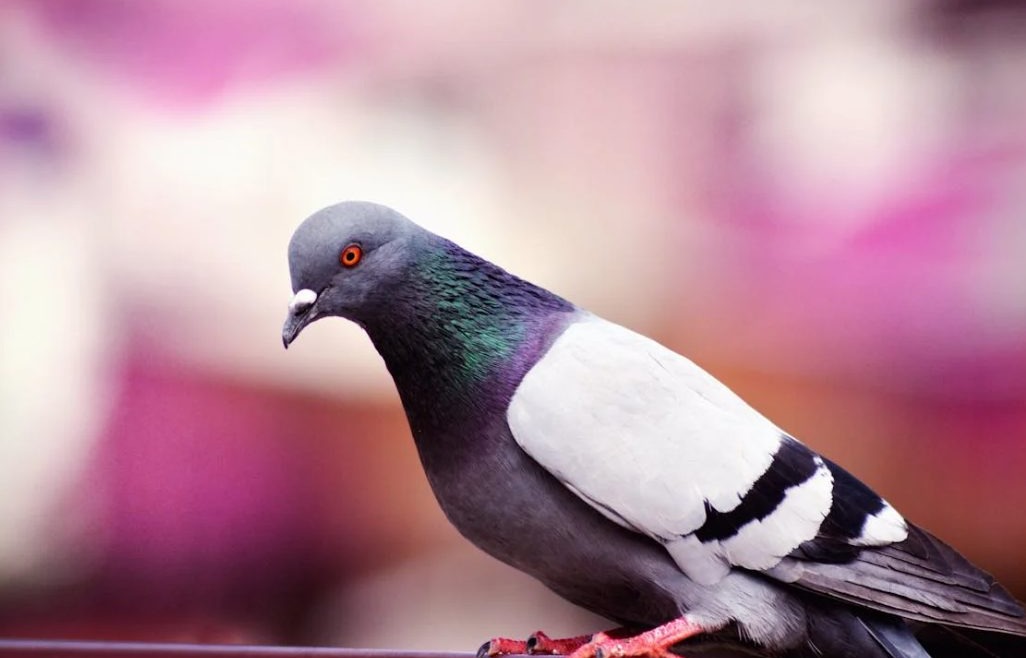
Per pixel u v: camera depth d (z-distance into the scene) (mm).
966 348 11531
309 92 12375
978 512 11469
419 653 5902
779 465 6750
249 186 12047
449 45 12672
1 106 11852
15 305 11539
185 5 12344
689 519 6582
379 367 11617
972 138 12125
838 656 6922
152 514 11422
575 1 12758
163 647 5664
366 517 11609
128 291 11711
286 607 11492
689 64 12688
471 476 6848
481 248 12281
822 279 11914
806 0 12688
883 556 6770
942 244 11758
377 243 6996
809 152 12406
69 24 12188
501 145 12656
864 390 11609
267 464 11477
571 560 6840
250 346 11586
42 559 11336
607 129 12703
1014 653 7164
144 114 12117
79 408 11477
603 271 12312
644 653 6621
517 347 6902
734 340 11922
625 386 6691
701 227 12320
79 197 11875
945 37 12500
